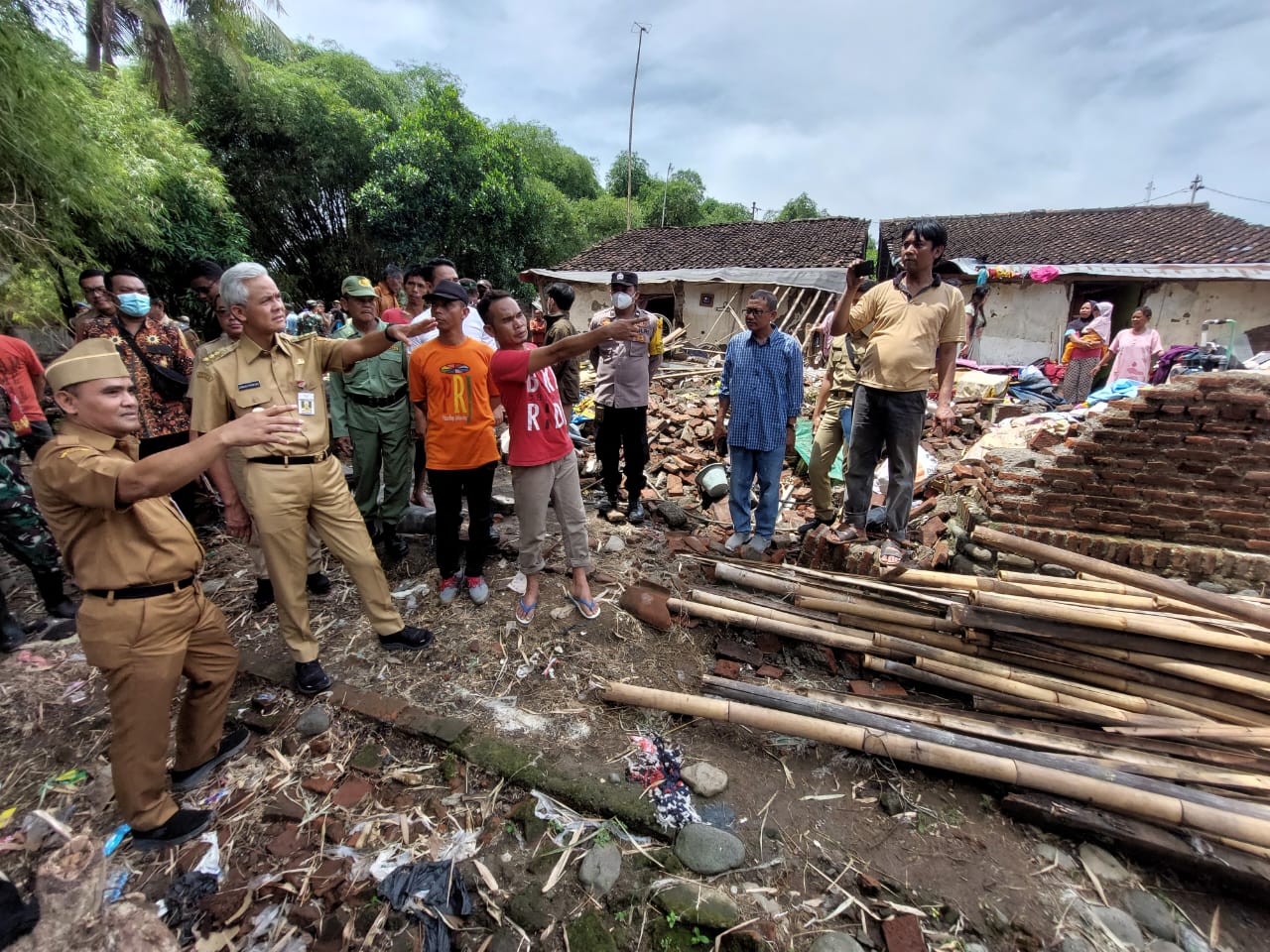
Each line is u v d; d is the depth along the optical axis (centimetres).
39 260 610
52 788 235
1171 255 1154
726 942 185
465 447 329
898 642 302
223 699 235
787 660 321
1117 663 271
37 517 324
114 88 921
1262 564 293
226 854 210
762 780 248
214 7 1091
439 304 316
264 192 1518
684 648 327
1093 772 232
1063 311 1179
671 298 1492
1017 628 279
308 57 1856
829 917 193
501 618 341
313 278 1789
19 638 319
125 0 962
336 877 200
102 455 177
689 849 211
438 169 1477
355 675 298
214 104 1395
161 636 197
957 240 1459
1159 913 197
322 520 284
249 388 261
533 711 278
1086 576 312
